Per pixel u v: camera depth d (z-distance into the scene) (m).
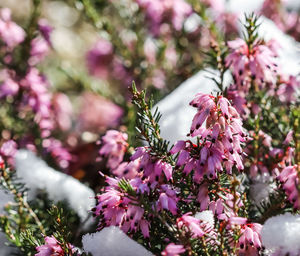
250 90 0.52
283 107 0.54
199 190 0.47
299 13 0.64
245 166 0.51
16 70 0.61
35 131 0.60
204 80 0.58
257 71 0.50
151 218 0.46
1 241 0.50
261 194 0.50
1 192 0.51
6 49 0.62
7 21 0.61
